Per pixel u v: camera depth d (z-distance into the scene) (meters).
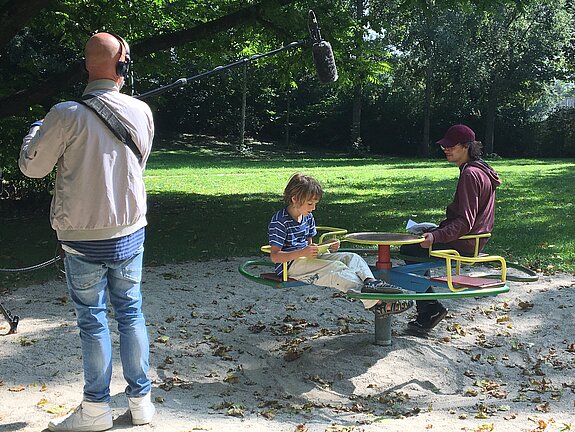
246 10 13.41
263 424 4.62
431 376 5.75
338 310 7.38
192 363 5.88
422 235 5.82
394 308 5.91
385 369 5.79
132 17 14.83
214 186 22.19
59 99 15.07
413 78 48.28
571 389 5.45
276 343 6.39
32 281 8.58
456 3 14.30
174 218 14.71
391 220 14.27
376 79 15.80
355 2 31.58
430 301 6.52
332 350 6.16
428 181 23.72
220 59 15.54
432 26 42.25
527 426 4.59
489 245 11.01
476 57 43.16
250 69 43.59
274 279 5.46
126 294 4.32
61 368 5.61
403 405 5.17
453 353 6.18
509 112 47.38
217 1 15.42
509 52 44.00
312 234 5.68
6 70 15.50
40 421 4.52
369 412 5.04
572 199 17.64
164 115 50.09
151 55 14.77
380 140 49.41
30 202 16.73
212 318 7.09
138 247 4.28
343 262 5.51
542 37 43.53
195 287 8.27
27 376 5.44
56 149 3.98
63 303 7.54
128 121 4.12
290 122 51.59
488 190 6.02
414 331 6.62
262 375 5.71
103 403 4.32
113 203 4.07
